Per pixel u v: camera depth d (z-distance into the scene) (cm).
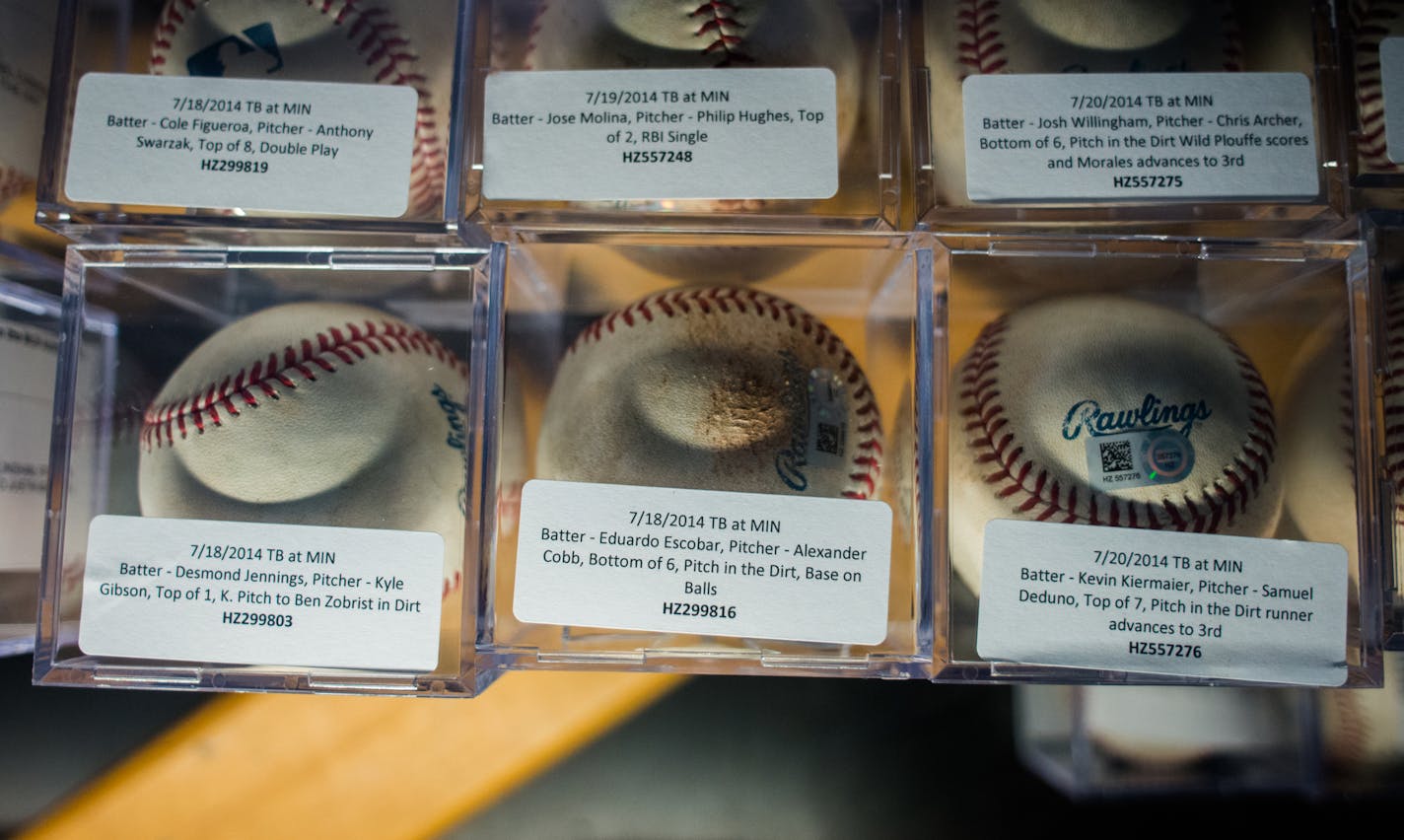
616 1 23
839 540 21
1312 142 22
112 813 28
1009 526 22
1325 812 28
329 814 28
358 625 21
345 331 24
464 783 28
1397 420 23
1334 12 22
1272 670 21
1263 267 23
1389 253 23
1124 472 22
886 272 24
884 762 28
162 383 24
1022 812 28
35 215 22
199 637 21
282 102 22
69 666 22
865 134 23
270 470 23
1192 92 22
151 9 24
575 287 25
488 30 23
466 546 21
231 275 23
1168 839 28
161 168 22
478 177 22
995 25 24
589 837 28
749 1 23
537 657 22
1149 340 23
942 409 22
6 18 25
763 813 28
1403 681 27
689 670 22
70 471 22
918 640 22
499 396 22
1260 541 21
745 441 23
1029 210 22
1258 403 23
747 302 24
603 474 23
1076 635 21
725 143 22
